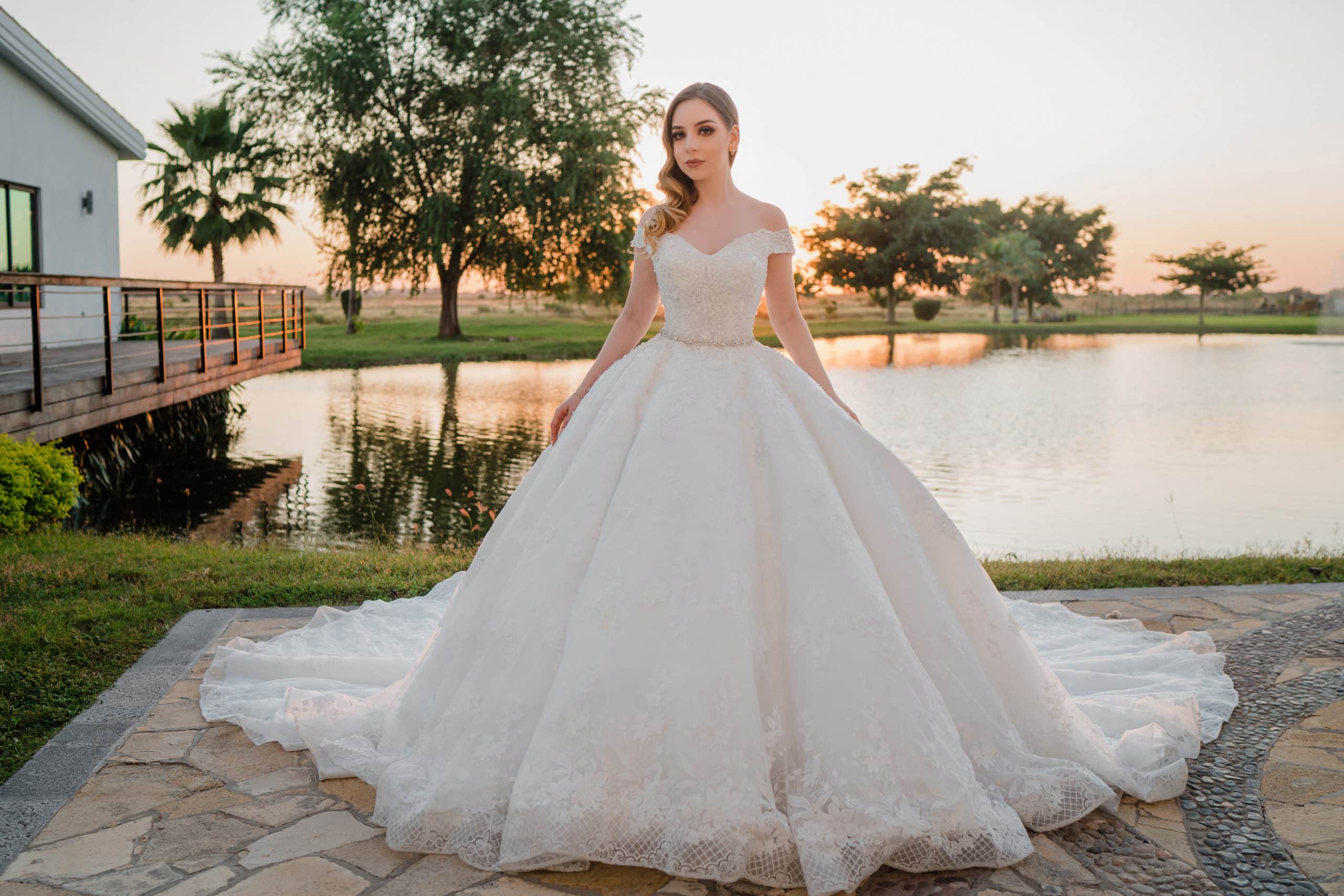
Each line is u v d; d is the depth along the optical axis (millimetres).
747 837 2029
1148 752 2592
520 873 2109
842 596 2232
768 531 2381
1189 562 5668
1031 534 8453
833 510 2344
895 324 66125
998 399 20781
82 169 14031
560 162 30047
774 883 2057
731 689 2119
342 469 11914
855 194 68562
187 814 2402
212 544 7258
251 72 29234
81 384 8430
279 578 4914
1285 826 2344
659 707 2139
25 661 3584
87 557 5398
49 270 13188
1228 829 2332
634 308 2824
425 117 30953
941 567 2557
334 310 57719
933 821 2094
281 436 14602
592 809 2082
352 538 8117
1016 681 2510
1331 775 2619
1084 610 4406
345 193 29875
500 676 2295
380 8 30203
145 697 3219
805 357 2846
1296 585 4758
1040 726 2496
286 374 25703
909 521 2520
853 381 25219
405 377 24859
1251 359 33656
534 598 2336
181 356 12086
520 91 29125
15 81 12281
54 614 4168
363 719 2812
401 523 8883
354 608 4441
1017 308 77062
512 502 2695
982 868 2135
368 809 2432
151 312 23953
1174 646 3600
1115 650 3639
